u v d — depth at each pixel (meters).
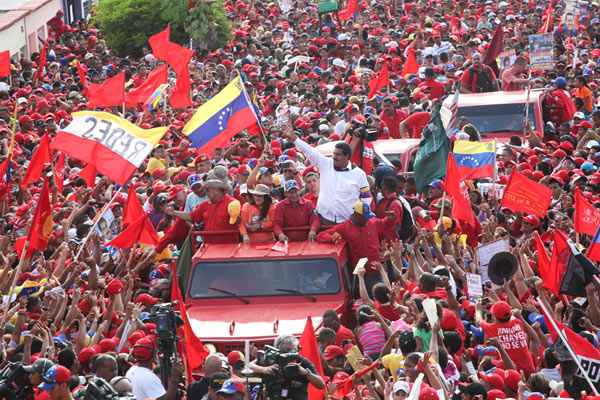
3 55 57.88
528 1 90.31
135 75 68.75
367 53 72.50
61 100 57.72
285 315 26.64
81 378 21.84
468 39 78.75
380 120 44.44
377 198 31.78
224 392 19.44
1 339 23.27
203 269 28.00
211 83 61.66
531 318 25.80
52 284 26.59
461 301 28.30
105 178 38.94
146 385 21.62
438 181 35.22
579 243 31.47
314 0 96.69
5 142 44.06
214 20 76.62
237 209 29.00
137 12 76.12
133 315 24.80
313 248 28.34
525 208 32.75
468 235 33.19
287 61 70.94
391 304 26.12
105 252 31.56
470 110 47.94
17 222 34.16
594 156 43.25
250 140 47.62
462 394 20.86
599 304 26.91
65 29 83.69
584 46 74.00
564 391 21.86
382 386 21.02
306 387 19.66
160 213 34.75
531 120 47.34
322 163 30.09
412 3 90.75
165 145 47.31
